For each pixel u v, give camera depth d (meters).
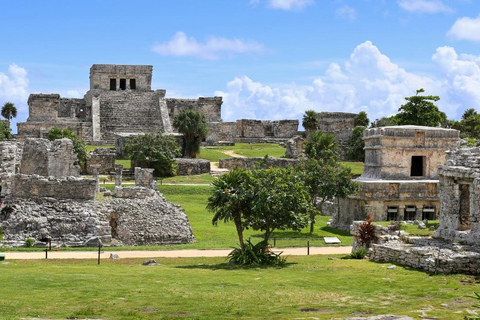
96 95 127.44
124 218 45.97
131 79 134.75
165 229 46.09
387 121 107.69
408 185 54.69
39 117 124.88
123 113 125.12
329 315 21.34
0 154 49.72
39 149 51.75
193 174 87.25
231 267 33.50
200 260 37.00
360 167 96.12
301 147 104.25
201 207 64.19
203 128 97.12
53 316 21.22
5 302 22.98
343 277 29.16
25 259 36.25
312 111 131.75
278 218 36.47
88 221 44.03
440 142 56.66
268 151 111.50
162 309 22.58
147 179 59.66
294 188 37.62
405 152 56.16
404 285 26.86
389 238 36.03
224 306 23.06
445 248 31.81
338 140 119.44
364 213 54.38
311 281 28.31
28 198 45.94
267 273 30.88
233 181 37.03
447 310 21.64
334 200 64.06
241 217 38.50
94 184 46.34
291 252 41.47
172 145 86.81
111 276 29.28
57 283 27.09
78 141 84.88
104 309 22.45
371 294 25.23
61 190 46.16
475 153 34.25
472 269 29.03
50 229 43.38
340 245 45.94
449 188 34.72
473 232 32.62
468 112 127.94
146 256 38.97
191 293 25.41
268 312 22.02
